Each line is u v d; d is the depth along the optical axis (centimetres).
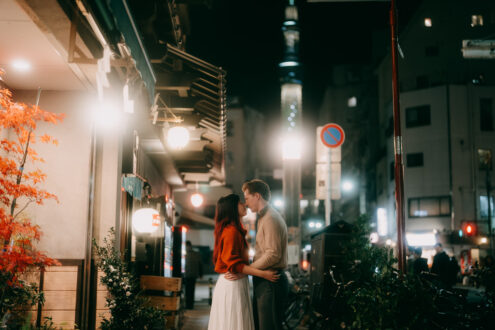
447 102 3928
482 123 3934
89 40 656
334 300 827
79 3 515
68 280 769
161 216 1100
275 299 554
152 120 1006
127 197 977
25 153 666
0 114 638
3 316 648
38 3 529
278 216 570
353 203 6056
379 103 4897
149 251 1074
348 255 874
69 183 786
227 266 546
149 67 804
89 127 799
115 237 804
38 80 755
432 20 4406
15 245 676
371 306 626
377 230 3972
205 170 1683
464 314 763
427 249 3859
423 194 3969
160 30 1118
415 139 4053
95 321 781
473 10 4341
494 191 3866
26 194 657
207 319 1302
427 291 639
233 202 568
